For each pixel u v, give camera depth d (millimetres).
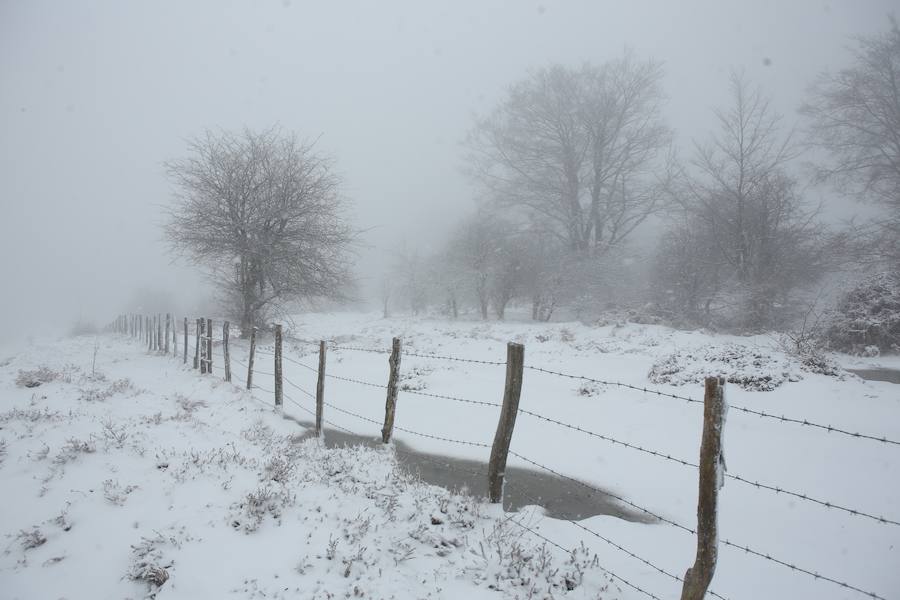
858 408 9078
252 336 12203
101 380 12195
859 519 5727
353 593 3980
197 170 20078
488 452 8062
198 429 7938
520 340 20688
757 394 10297
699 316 26781
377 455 7258
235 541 4582
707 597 4457
